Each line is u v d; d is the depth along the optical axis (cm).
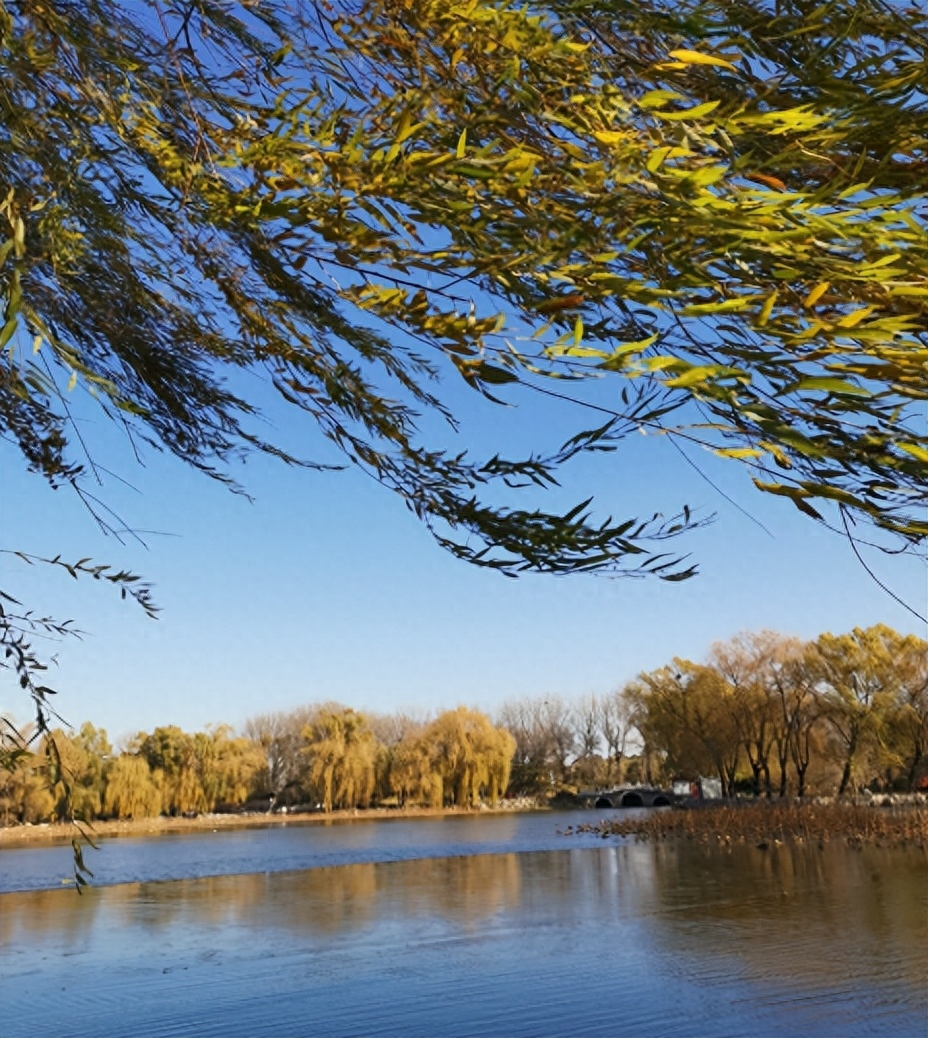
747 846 2564
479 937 1319
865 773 4631
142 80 168
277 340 206
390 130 146
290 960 1191
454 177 138
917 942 1172
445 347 148
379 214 147
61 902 1773
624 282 125
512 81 136
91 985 1073
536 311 139
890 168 128
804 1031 852
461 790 5550
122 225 185
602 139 130
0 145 161
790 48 145
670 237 125
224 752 5469
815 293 114
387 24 155
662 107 148
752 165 128
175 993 1032
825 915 1383
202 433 244
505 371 142
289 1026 908
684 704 4469
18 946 1312
